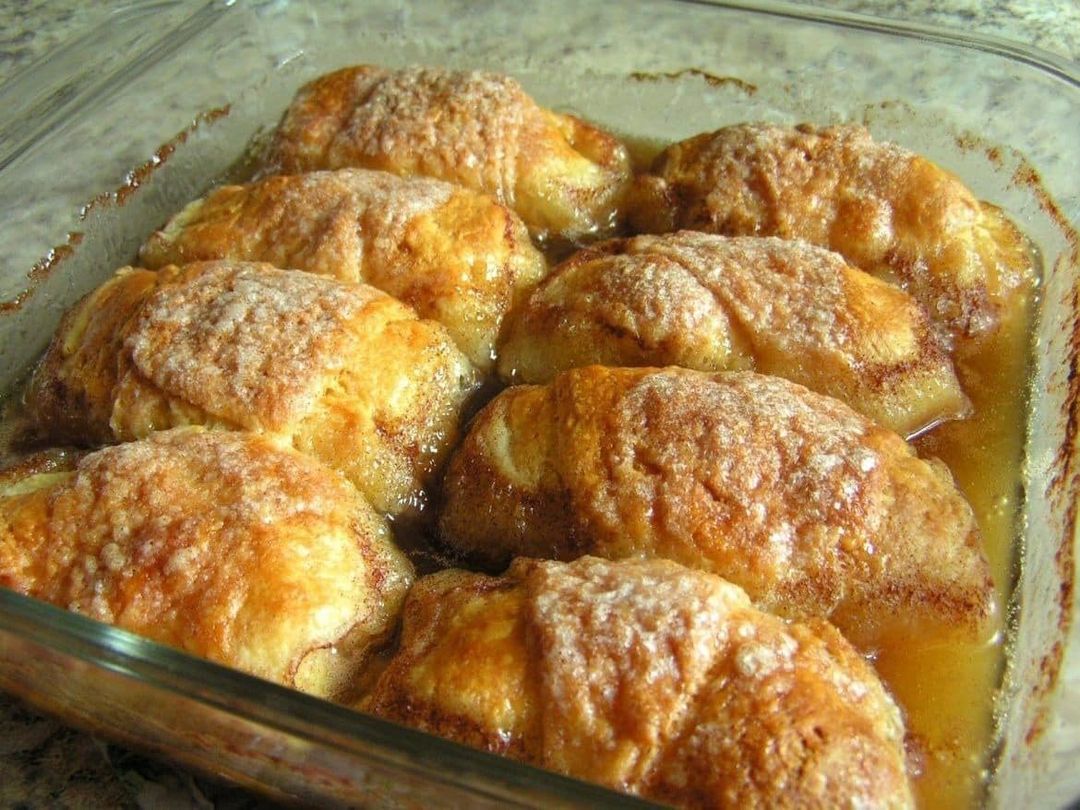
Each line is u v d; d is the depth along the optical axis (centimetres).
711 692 15
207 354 22
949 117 30
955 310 25
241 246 26
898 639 19
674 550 19
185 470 20
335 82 30
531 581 17
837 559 19
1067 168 27
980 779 18
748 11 31
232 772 18
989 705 19
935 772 18
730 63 32
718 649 16
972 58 29
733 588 17
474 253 25
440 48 34
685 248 24
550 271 26
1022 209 28
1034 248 27
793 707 15
